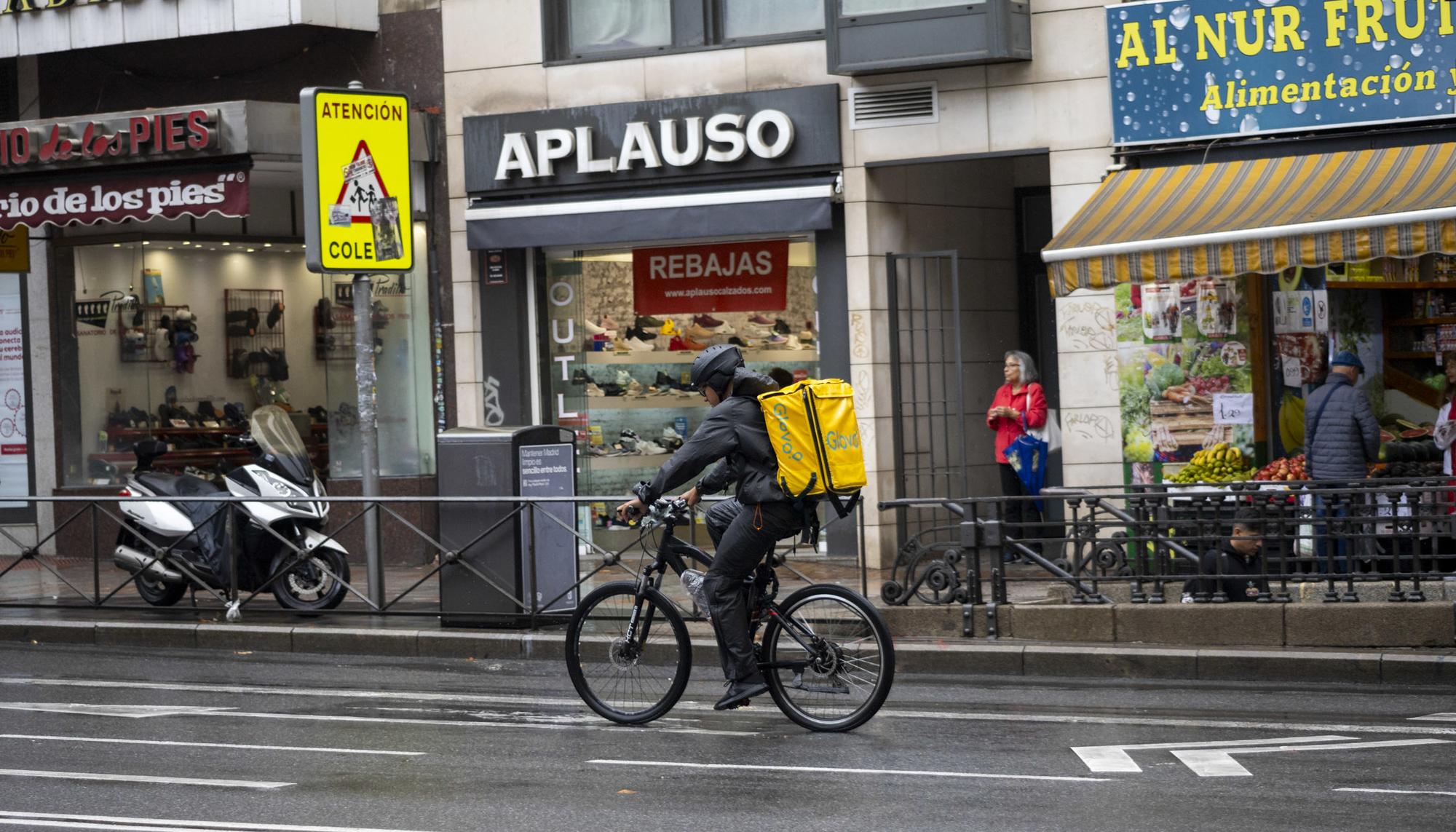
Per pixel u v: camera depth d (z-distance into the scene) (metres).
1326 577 14.48
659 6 22.19
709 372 11.84
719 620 11.97
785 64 21.42
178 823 9.39
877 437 21.25
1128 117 19.67
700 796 9.90
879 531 21.19
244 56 23.91
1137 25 19.58
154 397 24.61
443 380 23.47
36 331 24.97
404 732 12.25
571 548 16.83
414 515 22.56
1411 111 18.42
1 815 9.62
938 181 22.50
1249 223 16.77
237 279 24.67
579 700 13.67
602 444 23.09
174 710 13.34
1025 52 20.22
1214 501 15.46
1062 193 20.28
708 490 12.09
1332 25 18.70
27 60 25.02
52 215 22.12
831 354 21.50
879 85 21.00
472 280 23.17
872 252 21.30
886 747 11.34
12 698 14.04
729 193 21.42
